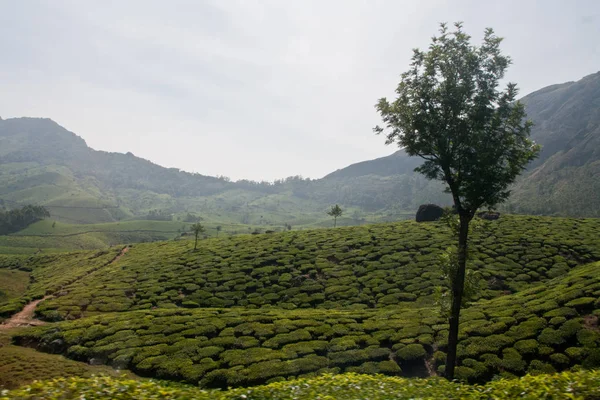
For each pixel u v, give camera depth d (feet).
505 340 102.01
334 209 394.11
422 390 45.39
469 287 72.95
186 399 32.86
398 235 246.68
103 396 30.19
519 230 234.99
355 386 45.50
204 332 128.77
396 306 154.92
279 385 43.24
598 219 261.03
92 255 307.99
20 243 528.63
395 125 75.66
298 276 196.85
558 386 36.17
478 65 67.00
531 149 66.95
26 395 28.94
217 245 283.38
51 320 162.09
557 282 140.15
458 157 69.36
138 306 175.42
